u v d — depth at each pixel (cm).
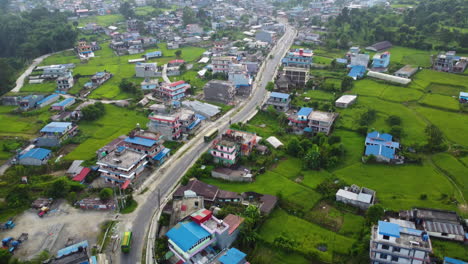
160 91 14625
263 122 12238
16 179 9138
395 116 11356
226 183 8862
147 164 9744
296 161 9744
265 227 7244
